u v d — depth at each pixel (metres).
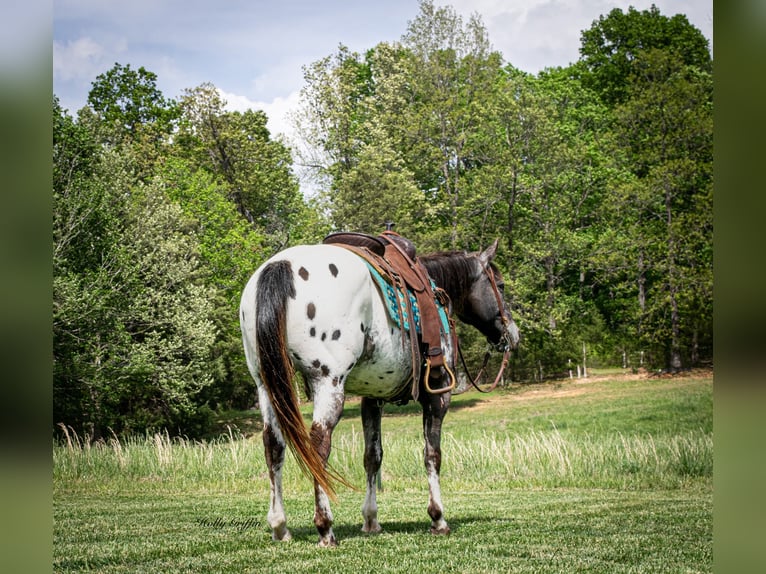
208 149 43.00
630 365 43.31
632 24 47.97
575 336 43.31
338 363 4.95
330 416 4.90
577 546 5.31
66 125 22.39
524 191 41.22
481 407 36.62
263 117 46.31
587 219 47.31
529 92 42.44
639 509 7.84
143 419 25.59
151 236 25.78
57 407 22.47
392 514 7.69
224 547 5.18
